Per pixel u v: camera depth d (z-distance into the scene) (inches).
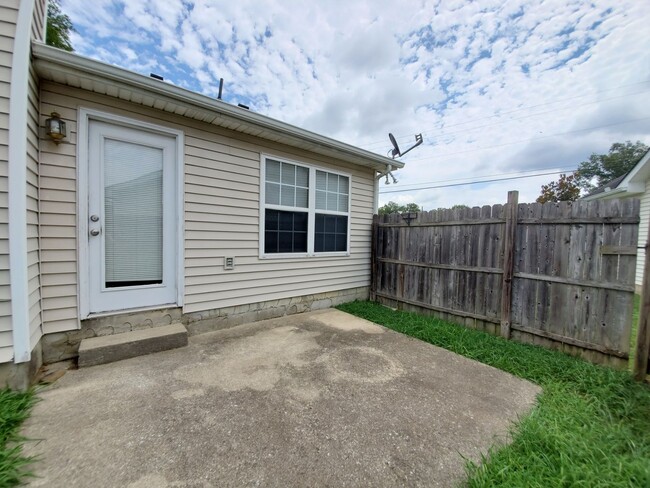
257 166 154.2
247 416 72.7
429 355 117.2
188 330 132.3
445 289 168.6
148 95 109.5
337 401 81.1
